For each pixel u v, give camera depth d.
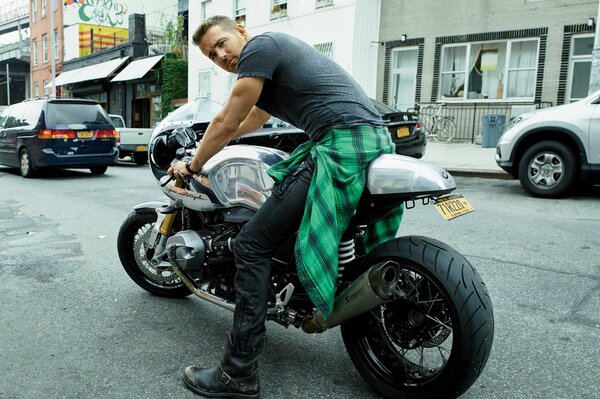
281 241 2.54
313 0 18.95
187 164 2.91
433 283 2.35
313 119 2.42
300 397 2.64
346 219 2.42
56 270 4.68
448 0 16.34
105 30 34.41
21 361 3.00
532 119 7.84
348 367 2.95
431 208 7.17
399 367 2.60
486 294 2.34
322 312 2.36
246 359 2.55
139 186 10.12
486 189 8.66
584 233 5.69
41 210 7.62
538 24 14.78
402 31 17.41
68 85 34.53
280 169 2.54
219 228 3.06
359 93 2.51
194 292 3.21
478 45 16.09
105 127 11.97
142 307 3.81
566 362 2.95
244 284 2.54
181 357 3.05
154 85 26.94
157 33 29.16
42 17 38.25
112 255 5.15
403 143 8.89
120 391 2.68
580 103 7.62
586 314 3.59
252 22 21.61
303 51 2.46
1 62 47.03
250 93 2.41
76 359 3.02
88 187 10.00
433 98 16.91
